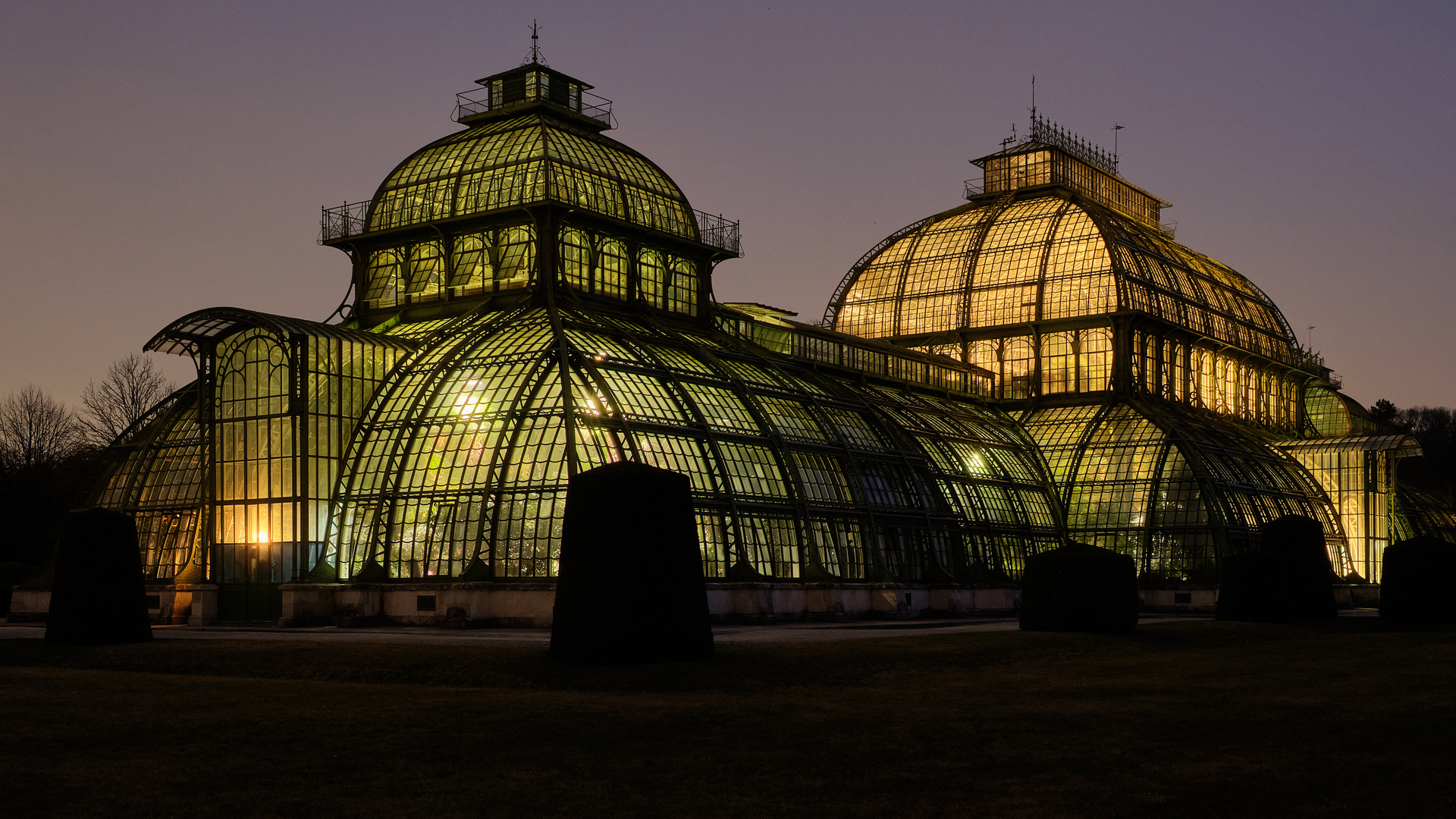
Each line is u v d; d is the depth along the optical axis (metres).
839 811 28.42
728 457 83.00
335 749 33.84
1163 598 107.00
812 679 46.38
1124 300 120.12
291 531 78.88
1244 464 115.94
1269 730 36.78
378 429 81.38
